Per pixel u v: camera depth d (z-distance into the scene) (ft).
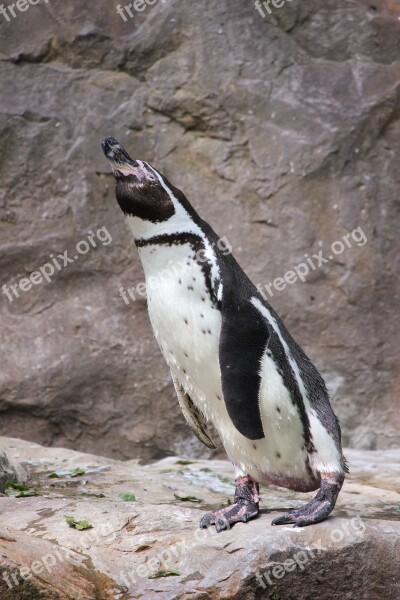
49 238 61.57
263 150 62.13
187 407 36.42
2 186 61.77
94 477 45.27
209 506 40.78
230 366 32.22
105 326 61.26
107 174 62.08
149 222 33.73
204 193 62.34
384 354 61.82
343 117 62.28
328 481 33.17
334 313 61.72
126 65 62.95
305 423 33.42
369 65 63.57
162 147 62.54
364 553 31.35
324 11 63.77
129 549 32.07
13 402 60.34
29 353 60.70
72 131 62.23
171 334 34.06
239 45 62.69
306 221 61.82
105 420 61.00
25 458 49.19
